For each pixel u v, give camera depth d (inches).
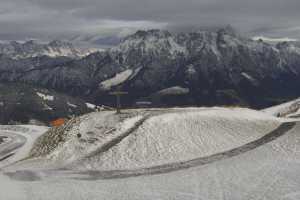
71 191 1565.0
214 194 1455.5
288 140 2480.3
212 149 2475.4
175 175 1888.5
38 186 1673.2
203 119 2967.5
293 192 1412.4
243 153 2288.4
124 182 1779.0
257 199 1359.5
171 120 2906.0
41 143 3417.8
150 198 1437.0
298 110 5078.7
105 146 2694.4
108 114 3233.3
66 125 3262.8
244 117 3107.8
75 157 2664.9
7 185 1683.1
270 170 1795.0
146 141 2630.4
